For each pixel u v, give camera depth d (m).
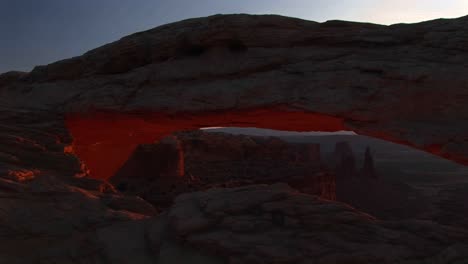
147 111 13.37
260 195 9.20
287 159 48.62
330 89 10.88
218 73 12.55
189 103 12.56
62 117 14.49
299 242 7.27
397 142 10.00
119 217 9.66
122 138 18.08
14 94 16.22
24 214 8.66
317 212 8.20
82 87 14.89
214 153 42.84
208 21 13.44
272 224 7.99
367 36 11.34
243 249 7.12
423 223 7.82
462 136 9.01
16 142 11.95
